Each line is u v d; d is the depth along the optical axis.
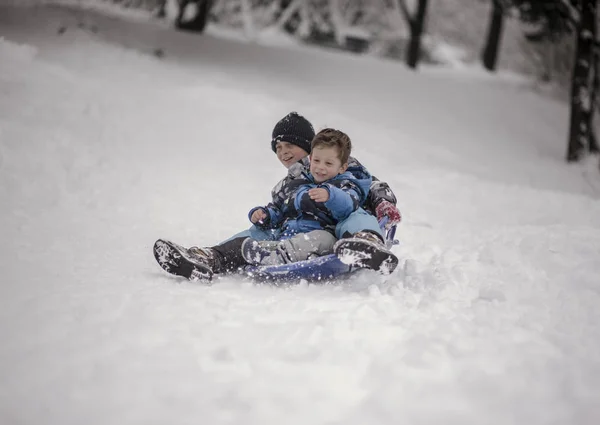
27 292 3.24
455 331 2.83
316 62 16.67
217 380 2.30
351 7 27.22
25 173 6.23
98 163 7.08
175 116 9.83
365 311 3.05
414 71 18.20
